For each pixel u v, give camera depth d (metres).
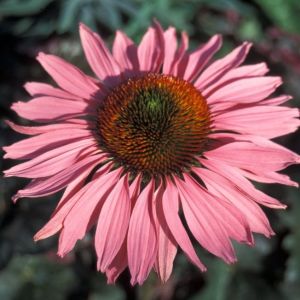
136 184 0.17
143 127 0.18
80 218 0.16
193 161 0.18
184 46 0.20
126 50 0.21
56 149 0.18
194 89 0.19
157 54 0.20
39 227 0.25
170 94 0.18
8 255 0.25
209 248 0.16
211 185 0.17
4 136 0.26
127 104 0.18
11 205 0.26
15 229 0.25
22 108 0.19
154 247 0.16
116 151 0.18
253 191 0.17
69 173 0.17
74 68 0.20
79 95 0.19
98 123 0.18
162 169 0.18
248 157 0.17
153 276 0.24
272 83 0.19
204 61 0.20
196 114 0.18
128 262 0.16
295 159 0.17
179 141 0.18
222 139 0.18
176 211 0.17
